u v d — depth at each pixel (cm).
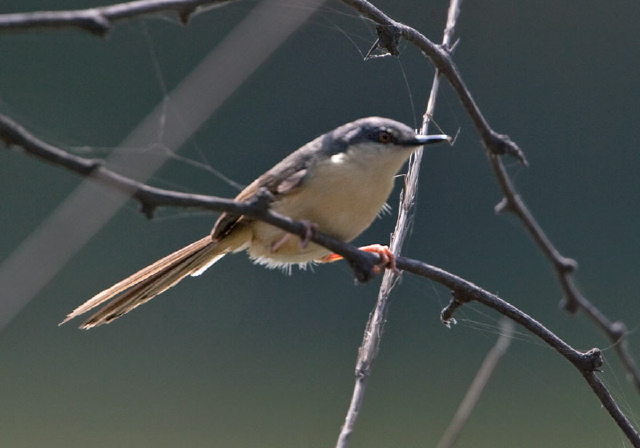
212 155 1548
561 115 1675
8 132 314
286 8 508
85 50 1609
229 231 586
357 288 1498
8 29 300
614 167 1644
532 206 1619
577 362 477
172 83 1603
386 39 459
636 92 1675
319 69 1527
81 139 1594
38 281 379
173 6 349
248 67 501
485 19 1672
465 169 1545
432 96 582
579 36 1711
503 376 1346
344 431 472
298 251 576
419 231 1530
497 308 487
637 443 472
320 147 575
